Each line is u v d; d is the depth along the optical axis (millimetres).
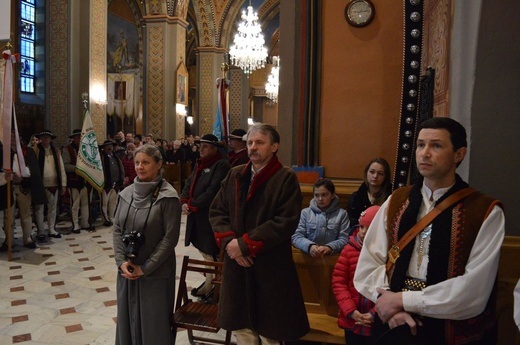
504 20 2367
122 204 2775
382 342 1580
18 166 5762
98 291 4547
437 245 1479
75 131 7469
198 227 4207
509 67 2381
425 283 1504
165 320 2682
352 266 2344
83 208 7332
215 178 4180
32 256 5801
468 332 1473
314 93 4062
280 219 2215
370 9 3963
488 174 2436
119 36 18750
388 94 4004
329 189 3055
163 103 14250
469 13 2523
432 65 3623
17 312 3965
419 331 1471
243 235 2213
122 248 2721
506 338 2428
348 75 4047
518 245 2365
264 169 2309
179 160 12188
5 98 5488
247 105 22859
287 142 4113
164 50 14148
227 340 2863
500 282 2410
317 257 3088
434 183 1566
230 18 18391
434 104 3438
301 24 4047
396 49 3973
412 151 3264
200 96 18422
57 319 3826
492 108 2416
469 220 1470
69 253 5980
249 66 15992
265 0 21359
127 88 19188
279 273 2258
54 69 9695
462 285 1389
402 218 1607
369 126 4043
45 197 6254
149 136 11891
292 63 4047
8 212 5535
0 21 3723
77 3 9734
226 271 2350
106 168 7594
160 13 14086
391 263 1612
